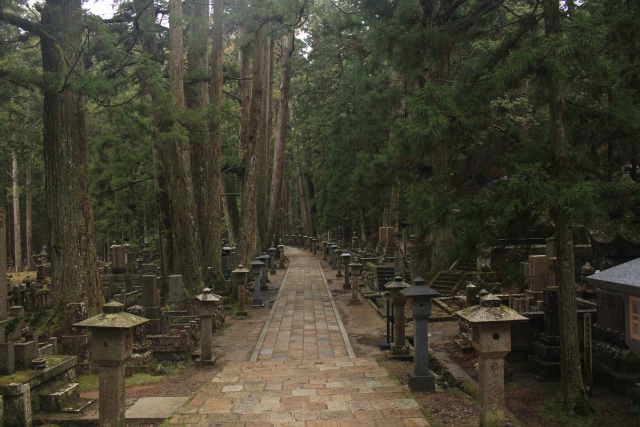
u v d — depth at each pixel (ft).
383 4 42.70
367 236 145.69
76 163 40.11
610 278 19.03
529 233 28.09
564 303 25.36
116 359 18.02
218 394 25.34
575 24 22.65
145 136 50.08
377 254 101.40
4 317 23.91
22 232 154.92
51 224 40.06
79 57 37.09
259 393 25.43
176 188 59.47
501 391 18.47
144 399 25.91
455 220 26.25
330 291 74.13
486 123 28.48
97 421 23.06
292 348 39.96
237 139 111.14
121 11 59.88
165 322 37.83
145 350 33.63
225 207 107.55
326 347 40.06
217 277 67.62
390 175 74.33
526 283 47.32
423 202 29.45
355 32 89.25
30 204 126.00
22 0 37.60
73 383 25.68
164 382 30.27
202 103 73.26
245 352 39.29
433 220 27.96
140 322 18.72
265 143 102.83
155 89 46.75
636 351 18.16
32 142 64.03
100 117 84.12
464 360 33.88
